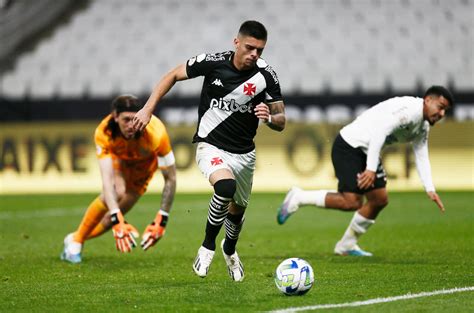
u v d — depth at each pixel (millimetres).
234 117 22375
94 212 29156
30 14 94438
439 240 36094
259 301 19719
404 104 28438
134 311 18781
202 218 50312
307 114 79500
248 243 36438
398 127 28422
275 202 61250
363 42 88625
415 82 83875
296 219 49312
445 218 47781
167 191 26500
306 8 93188
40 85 87250
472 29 89750
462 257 29562
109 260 30250
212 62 22234
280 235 40188
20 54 91062
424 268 26297
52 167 76438
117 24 93562
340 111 79750
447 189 73250
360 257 30266
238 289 21734
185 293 21188
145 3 95750
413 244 34688
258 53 21594
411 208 54875
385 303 19188
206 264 21922
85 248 34781
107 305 19625
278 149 74125
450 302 19312
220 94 22266
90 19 94375
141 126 22062
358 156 30219
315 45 88312
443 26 90188
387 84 83750
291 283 20219
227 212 21781
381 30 89938
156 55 89375
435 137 73938
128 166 29375
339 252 31281
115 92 86188
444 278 23641
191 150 74375
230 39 89938
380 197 30156
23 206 60219
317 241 37250
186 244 36219
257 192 72125
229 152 22547
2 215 53062
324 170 73438
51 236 40344
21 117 87562
